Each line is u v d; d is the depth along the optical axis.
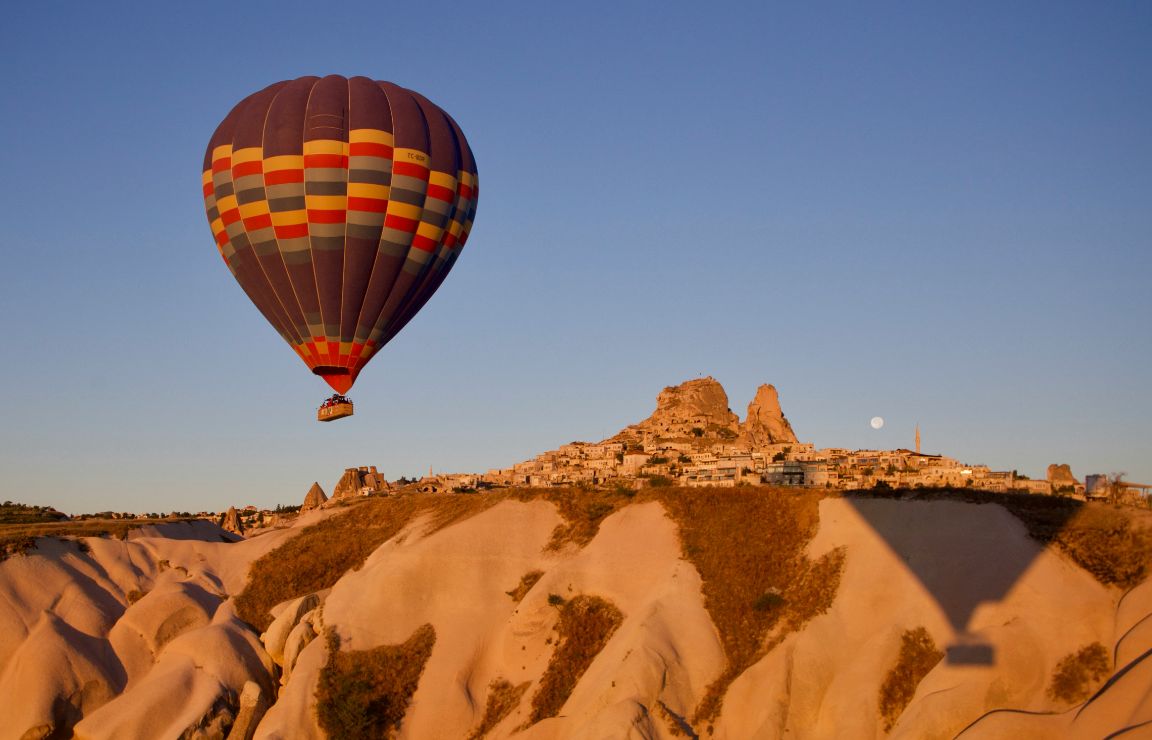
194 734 79.06
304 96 79.06
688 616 76.88
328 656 83.19
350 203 76.81
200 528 115.25
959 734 62.16
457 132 82.44
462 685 80.19
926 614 70.19
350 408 78.56
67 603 92.38
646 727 68.44
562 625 81.12
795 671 69.50
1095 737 57.69
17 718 81.75
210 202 80.44
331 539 104.25
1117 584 67.81
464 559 90.25
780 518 84.94
